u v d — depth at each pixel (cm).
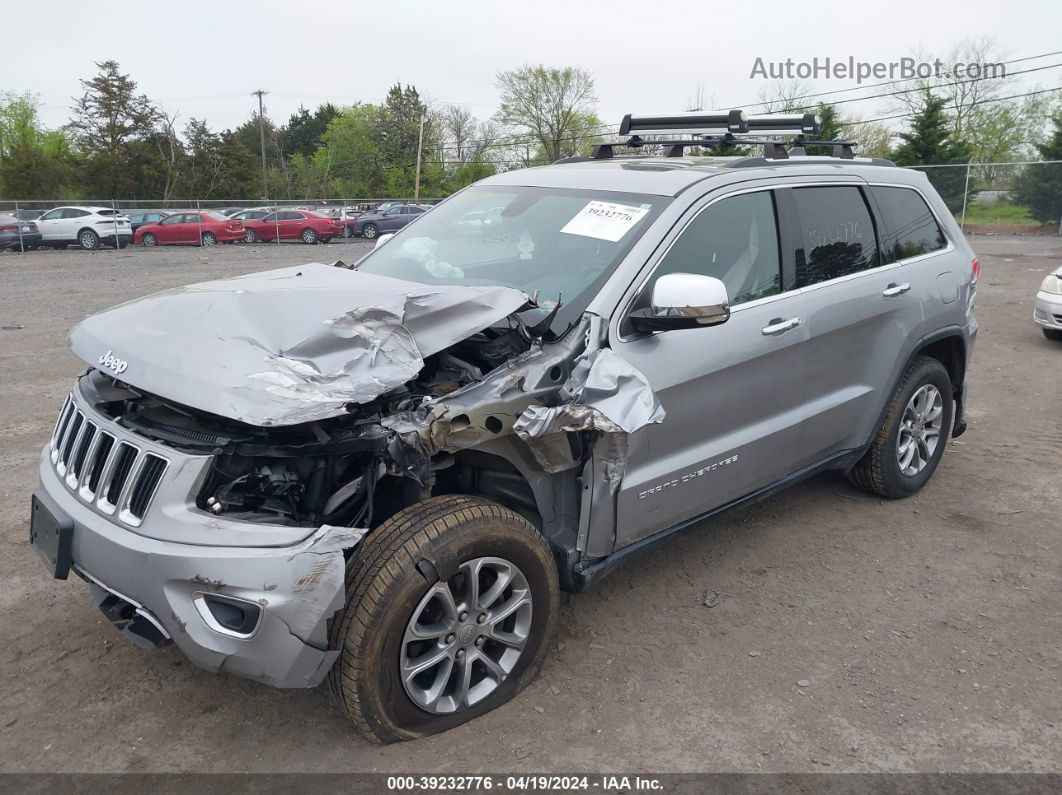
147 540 257
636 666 336
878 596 395
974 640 358
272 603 245
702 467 359
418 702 282
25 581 396
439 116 6856
